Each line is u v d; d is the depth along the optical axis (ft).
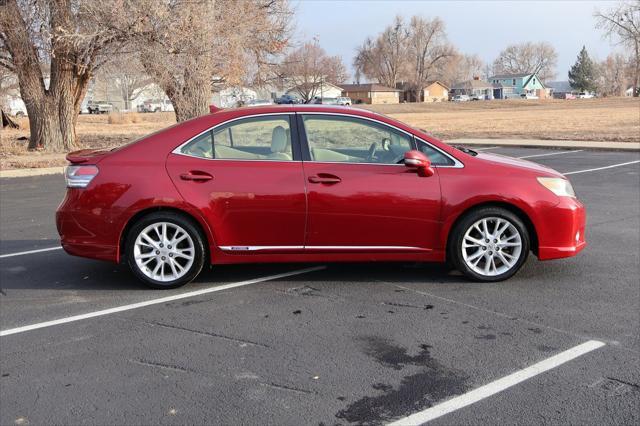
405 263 20.61
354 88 404.98
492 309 16.06
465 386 11.91
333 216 17.44
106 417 10.96
